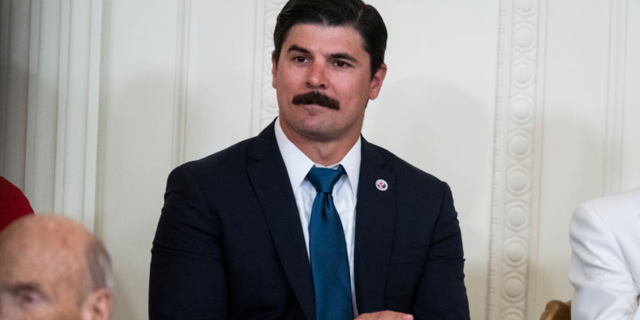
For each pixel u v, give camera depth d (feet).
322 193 12.84
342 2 12.65
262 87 17.69
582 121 18.17
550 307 13.71
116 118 17.38
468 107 18.03
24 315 4.35
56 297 4.38
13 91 17.03
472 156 18.07
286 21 12.82
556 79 18.12
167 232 12.37
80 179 16.90
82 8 16.85
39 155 16.87
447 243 13.46
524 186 18.13
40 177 16.87
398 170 13.71
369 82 13.19
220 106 17.63
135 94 17.40
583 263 14.06
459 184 18.06
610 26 18.16
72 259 4.45
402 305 12.91
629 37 18.16
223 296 12.20
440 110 17.99
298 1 12.75
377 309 12.51
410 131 17.97
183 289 11.93
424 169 17.99
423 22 17.97
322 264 12.39
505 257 18.13
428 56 17.98
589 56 18.16
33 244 4.43
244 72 17.69
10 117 17.04
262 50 17.66
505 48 18.01
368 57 12.93
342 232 12.64
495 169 18.08
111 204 17.42
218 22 17.62
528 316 18.20
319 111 12.48
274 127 13.43
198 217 12.28
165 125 17.47
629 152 18.22
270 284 12.26
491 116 18.07
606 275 13.65
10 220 12.74
